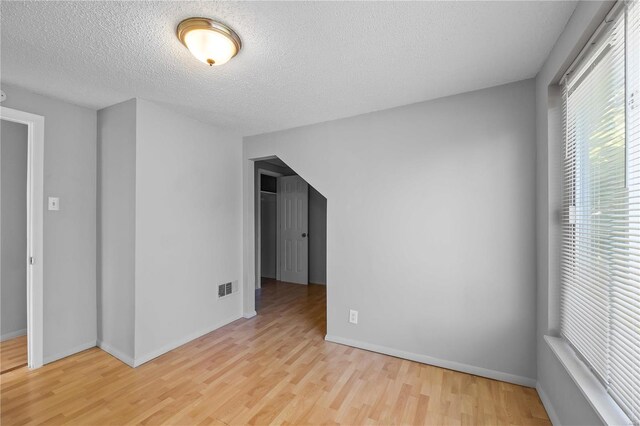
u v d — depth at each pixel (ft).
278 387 7.02
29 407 6.26
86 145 8.89
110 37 5.28
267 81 7.03
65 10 4.55
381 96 7.88
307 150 10.23
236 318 11.54
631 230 3.80
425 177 8.18
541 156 6.47
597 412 3.82
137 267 8.09
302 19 4.80
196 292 9.83
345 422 5.86
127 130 8.28
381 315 8.79
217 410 6.20
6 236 9.76
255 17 4.75
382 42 5.46
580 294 5.10
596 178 4.65
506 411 6.13
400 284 8.52
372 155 8.99
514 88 7.11
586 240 4.92
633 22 3.57
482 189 7.46
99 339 9.04
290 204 18.28
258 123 10.14
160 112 8.68
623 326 3.86
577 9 4.53
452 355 7.80
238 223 11.60
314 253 18.03
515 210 7.10
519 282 7.06
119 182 8.46
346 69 6.46
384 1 4.41
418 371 7.72
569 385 5.01
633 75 3.63
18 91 7.49
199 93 7.71
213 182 10.46
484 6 4.53
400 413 6.11
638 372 3.46
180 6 4.50
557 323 6.02
